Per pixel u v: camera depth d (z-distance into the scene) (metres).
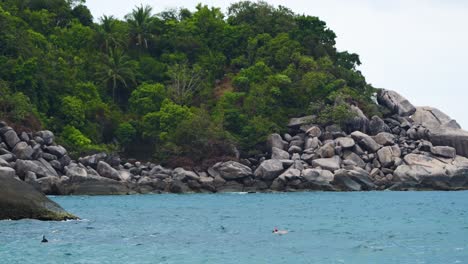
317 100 121.00
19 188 49.09
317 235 45.34
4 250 36.53
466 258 35.59
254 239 42.81
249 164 106.12
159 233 45.56
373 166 107.88
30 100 107.62
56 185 86.62
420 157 108.25
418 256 36.25
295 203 77.38
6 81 106.38
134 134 115.50
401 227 51.41
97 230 46.34
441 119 120.94
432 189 104.75
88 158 96.25
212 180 100.19
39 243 39.09
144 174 100.56
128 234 44.59
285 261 34.41
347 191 101.25
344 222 55.19
